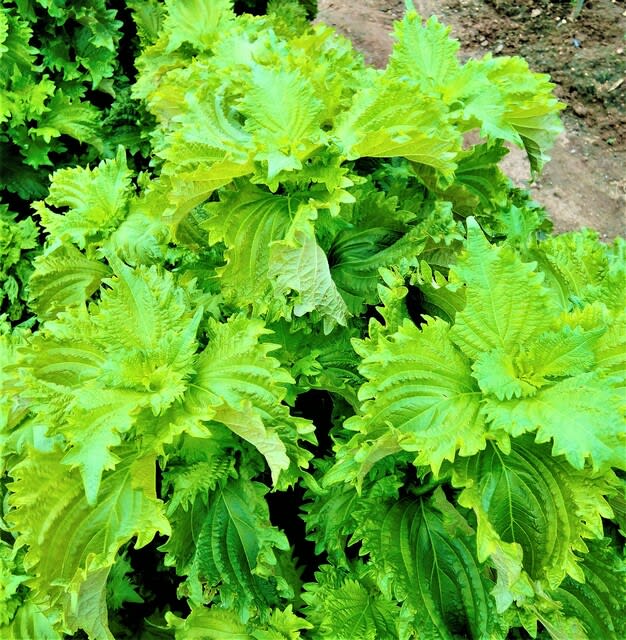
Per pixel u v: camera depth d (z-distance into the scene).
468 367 0.43
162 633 0.59
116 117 0.93
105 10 0.93
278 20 0.80
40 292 0.62
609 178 1.26
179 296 0.50
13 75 0.88
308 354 0.54
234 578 0.50
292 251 0.47
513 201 0.73
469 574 0.48
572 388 0.39
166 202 0.56
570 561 0.41
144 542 0.46
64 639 0.57
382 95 0.49
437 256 0.56
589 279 0.52
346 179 0.48
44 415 0.46
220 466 0.51
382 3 1.62
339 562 0.53
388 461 0.49
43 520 0.46
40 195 0.94
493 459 0.43
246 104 0.49
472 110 0.56
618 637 0.46
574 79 1.36
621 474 0.46
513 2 1.49
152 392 0.45
